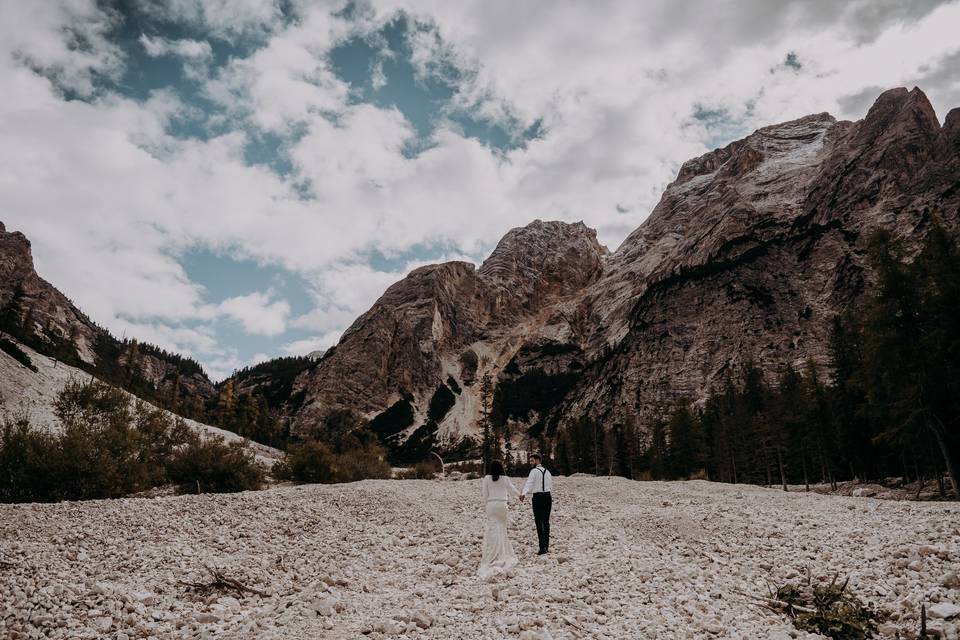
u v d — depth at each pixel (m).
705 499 22.70
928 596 7.13
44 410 56.84
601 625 6.66
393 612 7.18
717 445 66.62
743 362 120.75
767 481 62.78
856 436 45.22
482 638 6.12
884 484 43.69
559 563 10.44
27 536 9.87
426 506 17.20
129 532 10.75
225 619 6.83
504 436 162.88
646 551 11.25
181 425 35.56
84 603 6.76
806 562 9.64
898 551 9.24
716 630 6.38
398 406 189.12
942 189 122.19
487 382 145.75
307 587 8.39
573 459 96.69
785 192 176.38
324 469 36.03
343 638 6.22
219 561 9.34
